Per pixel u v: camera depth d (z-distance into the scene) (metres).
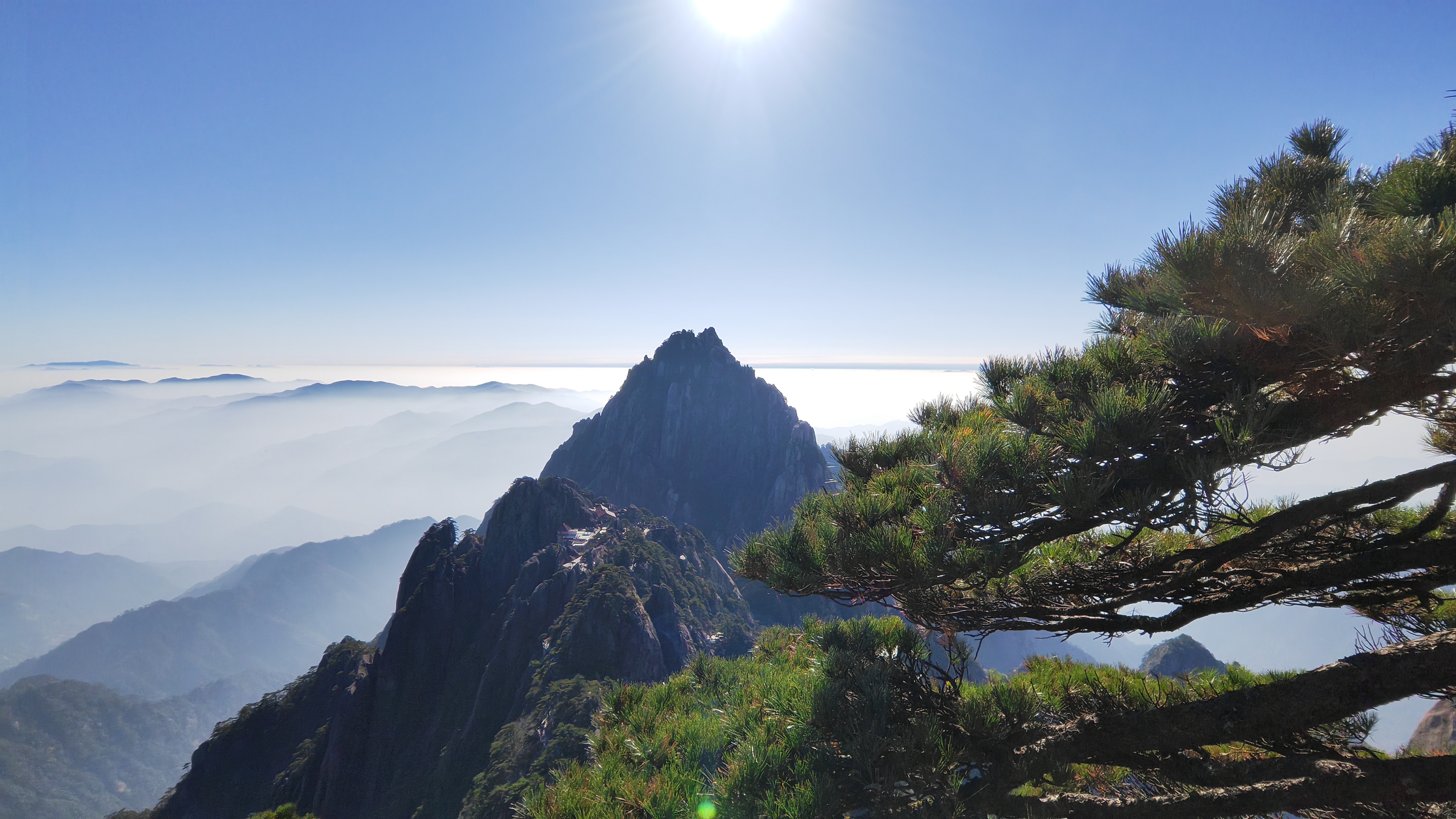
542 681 100.56
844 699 6.55
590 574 121.62
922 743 5.79
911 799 5.59
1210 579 6.26
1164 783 5.86
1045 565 6.64
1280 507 6.46
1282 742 5.57
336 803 115.19
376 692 126.00
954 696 6.87
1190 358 5.36
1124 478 5.44
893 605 6.61
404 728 124.06
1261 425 4.83
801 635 9.52
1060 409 5.86
